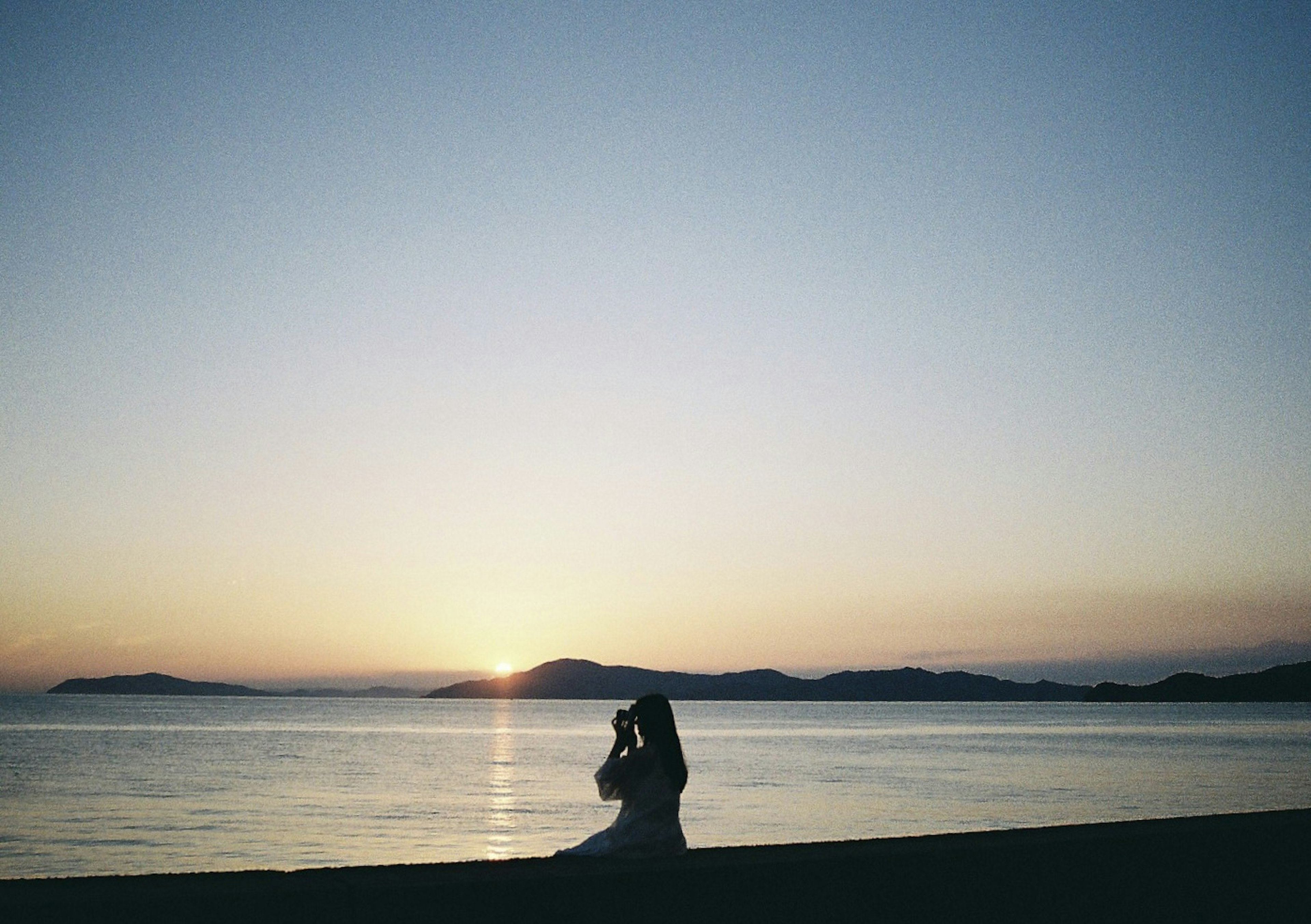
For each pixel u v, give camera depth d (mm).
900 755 70938
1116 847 5965
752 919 4949
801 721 176750
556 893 4531
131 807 35781
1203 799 39500
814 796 40219
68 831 29234
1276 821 6805
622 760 6469
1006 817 33375
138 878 4246
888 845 5703
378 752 75000
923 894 5379
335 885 4184
